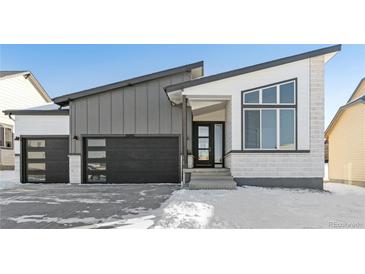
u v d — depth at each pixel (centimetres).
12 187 955
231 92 859
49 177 1123
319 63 860
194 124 1168
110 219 471
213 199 634
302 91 856
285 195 695
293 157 848
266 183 848
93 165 1091
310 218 467
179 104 1090
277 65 853
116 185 1007
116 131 1092
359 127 1012
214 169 879
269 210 523
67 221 460
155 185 1002
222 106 1039
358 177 1013
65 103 1129
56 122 1129
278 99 857
